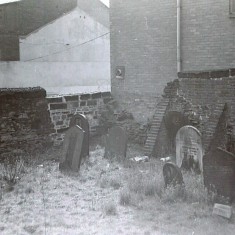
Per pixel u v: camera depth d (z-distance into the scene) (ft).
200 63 50.24
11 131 47.16
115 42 57.36
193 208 31.17
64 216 30.53
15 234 27.55
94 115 56.44
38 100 49.44
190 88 44.52
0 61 75.46
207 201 31.96
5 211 31.60
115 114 56.75
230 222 28.60
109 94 58.23
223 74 41.32
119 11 56.29
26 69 78.13
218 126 41.42
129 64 56.39
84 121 46.60
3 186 37.37
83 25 86.02
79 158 41.04
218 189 32.32
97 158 46.47
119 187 36.94
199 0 49.06
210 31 48.78
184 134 40.57
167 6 51.93
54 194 35.45
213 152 32.53
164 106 46.85
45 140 50.67
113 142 45.47
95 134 56.75
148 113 55.16
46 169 42.75
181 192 33.14
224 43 47.91
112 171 41.60
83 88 87.25
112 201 33.42
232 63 47.62
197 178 37.40
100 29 89.45
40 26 80.64
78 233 27.40
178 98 45.91
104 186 37.19
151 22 53.57
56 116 51.78
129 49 56.13
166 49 52.80
